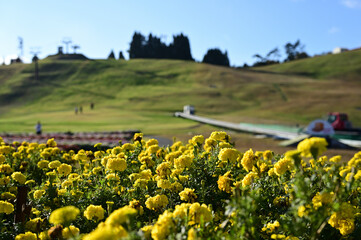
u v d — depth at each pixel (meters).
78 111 61.34
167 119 46.34
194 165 4.06
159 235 2.02
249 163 3.53
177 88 83.62
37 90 84.50
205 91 77.88
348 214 2.38
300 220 2.16
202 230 2.07
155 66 110.56
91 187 4.19
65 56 134.38
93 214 2.75
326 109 55.78
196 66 107.81
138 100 71.81
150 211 3.47
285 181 3.31
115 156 4.93
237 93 75.94
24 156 6.78
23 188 3.43
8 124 41.50
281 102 65.88
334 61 110.56
